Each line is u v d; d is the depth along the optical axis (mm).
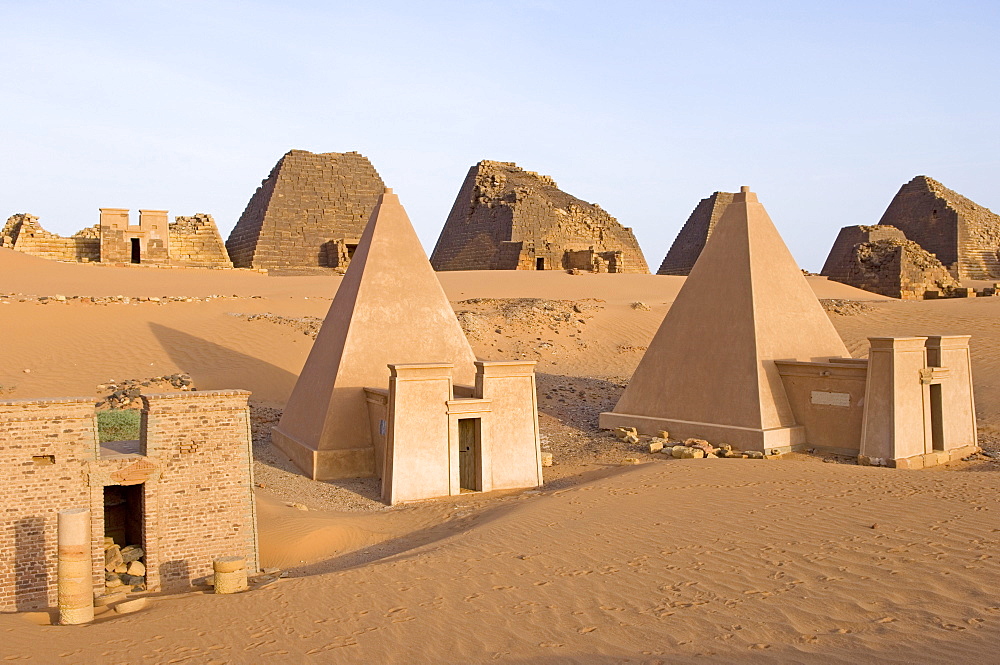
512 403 16391
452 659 7145
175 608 9031
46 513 9727
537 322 35812
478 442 16203
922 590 7973
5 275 43125
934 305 42719
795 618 7520
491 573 9594
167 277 48000
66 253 55438
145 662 7383
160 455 10422
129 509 11367
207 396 10711
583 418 23281
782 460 16234
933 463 17578
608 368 31578
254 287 45844
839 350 20422
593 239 72375
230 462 10844
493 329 34375
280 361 27438
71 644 7891
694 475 14469
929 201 77188
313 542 12352
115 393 21594
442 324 18969
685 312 20453
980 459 18281
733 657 6695
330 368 18109
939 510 11008
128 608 9133
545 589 8891
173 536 10469
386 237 19094
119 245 55156
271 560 11719
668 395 20266
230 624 8359
